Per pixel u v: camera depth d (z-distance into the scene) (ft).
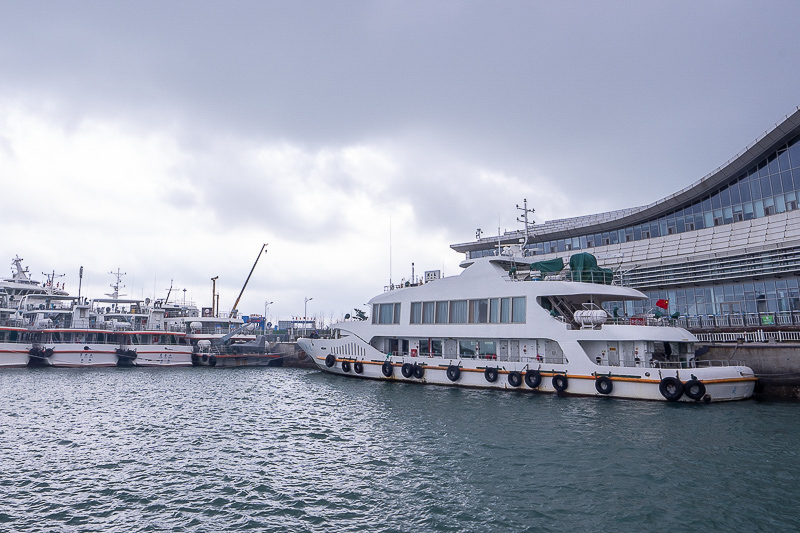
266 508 46.91
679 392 88.63
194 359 223.92
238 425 84.58
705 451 61.05
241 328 252.42
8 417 90.79
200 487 52.85
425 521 43.34
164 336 230.27
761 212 137.08
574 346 101.04
